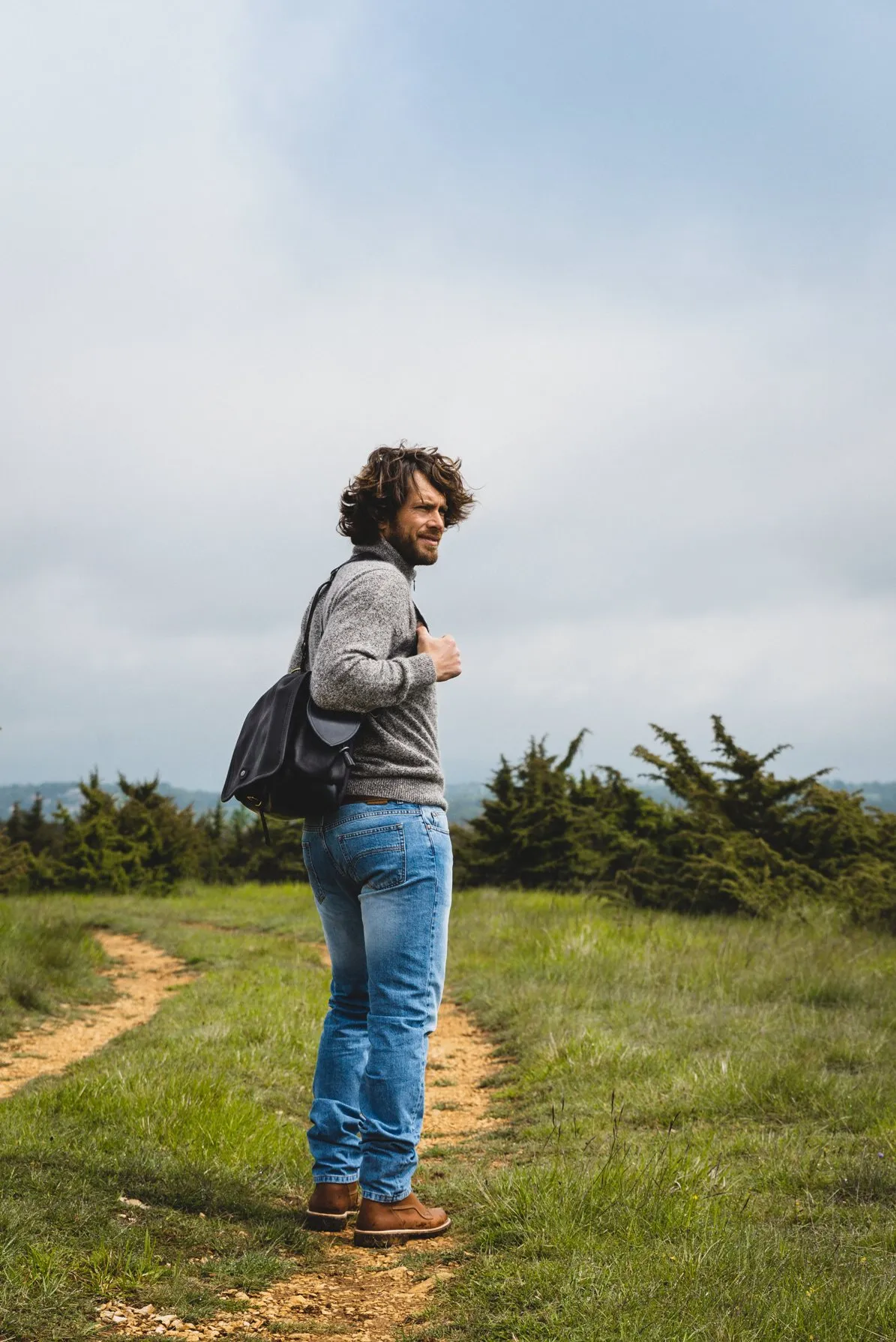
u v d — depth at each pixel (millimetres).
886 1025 7137
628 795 22391
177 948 14148
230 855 32219
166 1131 4340
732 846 16875
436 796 3414
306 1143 4676
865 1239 3330
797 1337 2518
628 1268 2852
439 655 3350
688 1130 4859
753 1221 3496
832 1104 5164
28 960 10367
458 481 3607
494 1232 3225
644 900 17719
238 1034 7070
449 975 10734
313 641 3488
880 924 13953
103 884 26672
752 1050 6219
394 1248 3293
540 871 22578
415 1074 3354
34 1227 2891
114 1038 7848
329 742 3139
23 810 32688
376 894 3320
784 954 9695
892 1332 2557
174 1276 2836
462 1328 2629
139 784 28047
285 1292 2906
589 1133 4930
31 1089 5879
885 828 17828
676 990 8516
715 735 18188
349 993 3625
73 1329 2432
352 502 3590
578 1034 6898
